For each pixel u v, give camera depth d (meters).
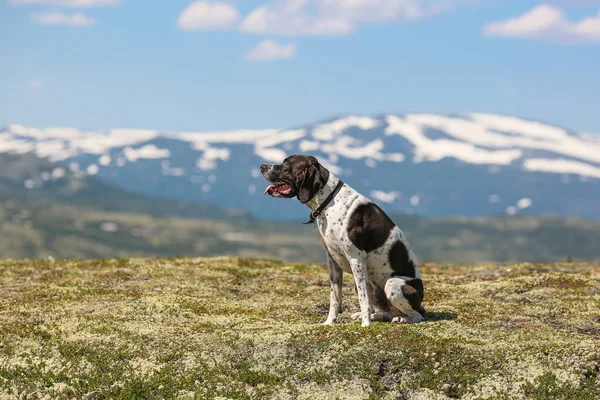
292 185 13.98
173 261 23.88
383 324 13.81
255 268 23.52
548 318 15.02
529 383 11.59
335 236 13.95
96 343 12.78
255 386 11.80
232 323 14.48
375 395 11.61
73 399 11.39
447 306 16.33
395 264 14.30
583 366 11.92
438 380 11.93
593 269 24.61
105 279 19.77
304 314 15.86
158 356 12.42
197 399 11.38
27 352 12.50
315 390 11.76
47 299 16.84
